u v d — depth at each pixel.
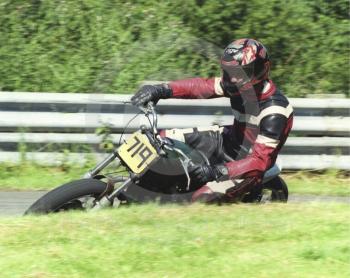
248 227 17.98
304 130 30.42
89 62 35.78
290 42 35.62
